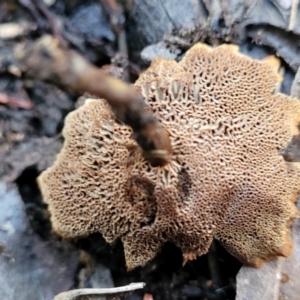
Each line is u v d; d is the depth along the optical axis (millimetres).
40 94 88
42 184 76
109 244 82
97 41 93
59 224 76
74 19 93
